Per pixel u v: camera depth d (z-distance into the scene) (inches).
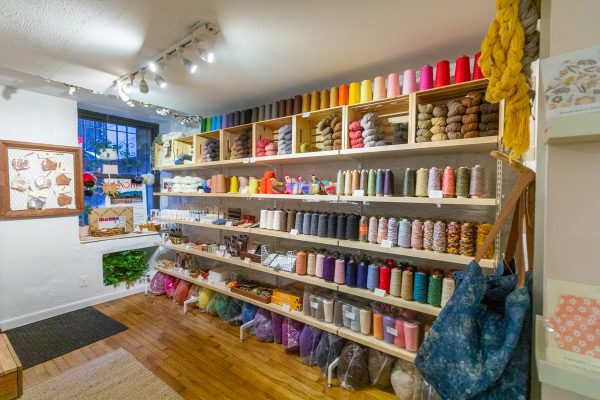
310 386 81.4
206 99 116.0
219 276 126.0
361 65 81.8
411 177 74.5
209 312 128.0
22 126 115.6
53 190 124.0
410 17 58.8
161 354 96.3
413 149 71.2
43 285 122.3
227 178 124.3
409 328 72.4
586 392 18.7
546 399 22.3
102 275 140.8
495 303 31.5
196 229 159.2
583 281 21.2
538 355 21.4
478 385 26.5
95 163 152.8
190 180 137.7
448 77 67.4
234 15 58.9
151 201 178.5
